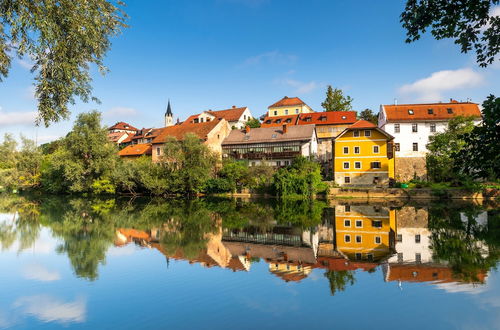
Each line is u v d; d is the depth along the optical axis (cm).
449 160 3600
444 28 712
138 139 7844
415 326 727
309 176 4081
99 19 1025
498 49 661
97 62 1084
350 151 4403
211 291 965
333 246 1545
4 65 959
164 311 833
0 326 767
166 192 4697
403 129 4588
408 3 733
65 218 2644
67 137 4828
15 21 841
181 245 1609
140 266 1241
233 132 5719
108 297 933
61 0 923
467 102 4669
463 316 773
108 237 1833
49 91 966
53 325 767
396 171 4562
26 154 6138
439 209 2844
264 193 4416
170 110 11488
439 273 1090
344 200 3838
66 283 1059
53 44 923
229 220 2433
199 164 4453
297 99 7575
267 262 1277
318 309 823
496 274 1069
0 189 6091
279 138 5078
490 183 3659
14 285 1045
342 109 7756
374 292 934
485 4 639
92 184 4850
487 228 1922
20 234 1952
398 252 1391
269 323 755
